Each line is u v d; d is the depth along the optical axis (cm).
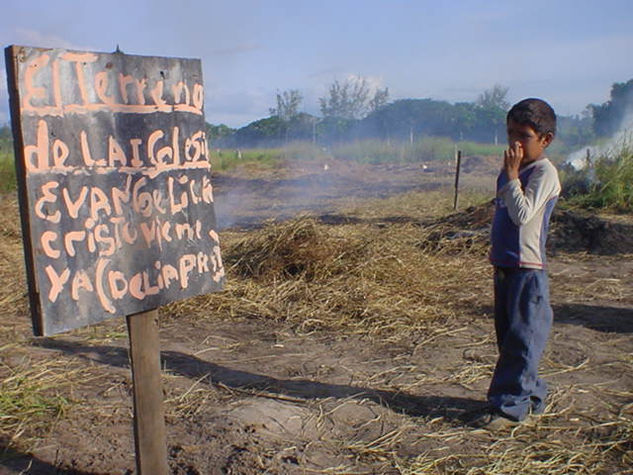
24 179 211
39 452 325
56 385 413
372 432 348
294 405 382
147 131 252
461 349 483
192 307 605
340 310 584
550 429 349
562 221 929
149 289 256
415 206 1377
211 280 287
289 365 454
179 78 266
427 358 464
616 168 1170
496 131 5847
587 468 309
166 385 414
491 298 624
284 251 705
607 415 366
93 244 233
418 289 644
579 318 559
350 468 309
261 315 584
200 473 300
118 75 239
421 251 819
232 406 379
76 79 225
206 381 423
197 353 482
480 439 340
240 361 464
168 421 359
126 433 347
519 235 334
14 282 709
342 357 470
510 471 307
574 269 762
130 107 245
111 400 391
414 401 389
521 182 332
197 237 278
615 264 785
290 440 337
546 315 341
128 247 246
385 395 398
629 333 516
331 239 725
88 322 232
